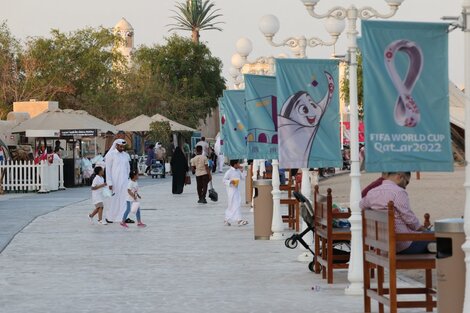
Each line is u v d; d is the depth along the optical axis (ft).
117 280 63.93
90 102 341.62
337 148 63.21
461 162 272.92
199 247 84.69
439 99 44.80
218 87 412.16
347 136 298.76
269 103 84.94
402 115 44.78
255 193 92.02
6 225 109.29
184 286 60.75
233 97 111.86
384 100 44.70
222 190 201.67
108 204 112.57
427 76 44.78
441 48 44.75
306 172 79.05
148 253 80.18
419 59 44.75
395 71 44.68
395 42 44.65
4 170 190.90
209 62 409.28
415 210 127.34
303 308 51.52
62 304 54.24
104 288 60.34
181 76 407.44
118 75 367.66
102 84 365.81
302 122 62.95
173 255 78.48
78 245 87.20
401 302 47.91
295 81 62.69
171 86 397.39
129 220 112.27
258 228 91.61
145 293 58.03
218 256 77.41
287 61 62.54
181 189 182.39
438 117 44.86
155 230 102.99
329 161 63.21
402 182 51.16
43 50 351.25
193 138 388.57
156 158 279.49
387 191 49.08
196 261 74.18
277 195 90.89
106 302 54.75
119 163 111.86
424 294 52.90
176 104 371.97
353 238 56.24
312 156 63.05
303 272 66.59
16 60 342.23
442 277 40.24
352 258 56.24
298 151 62.90
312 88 62.90
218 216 123.75
